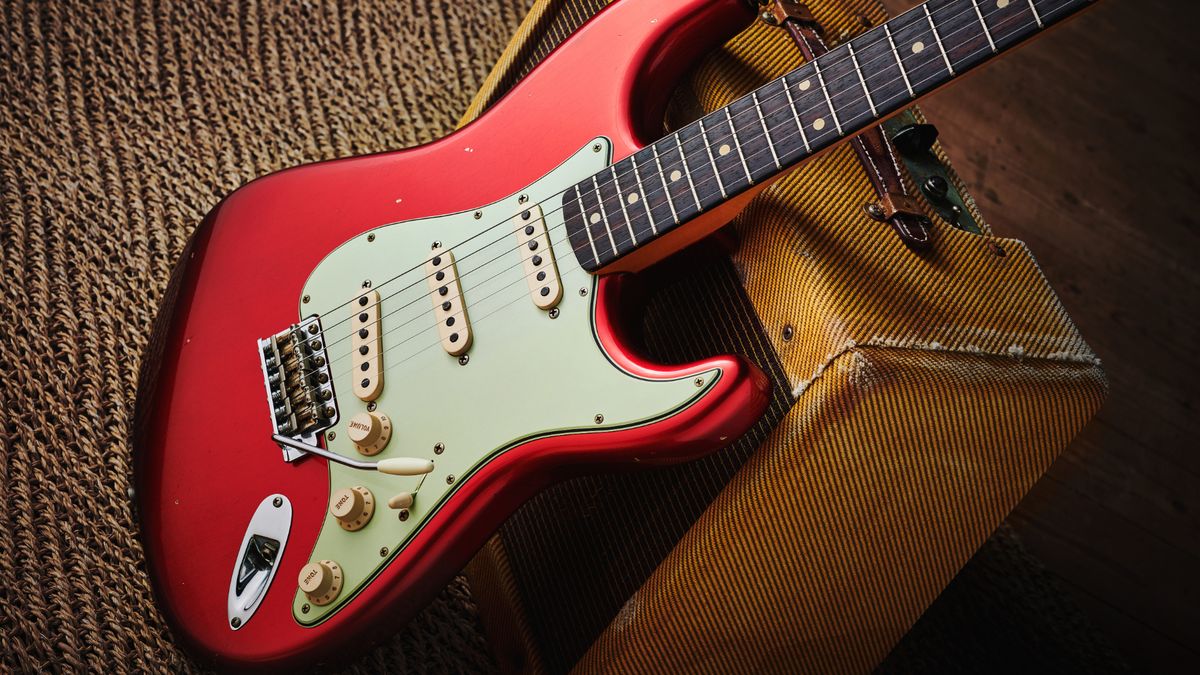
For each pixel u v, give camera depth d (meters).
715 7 0.86
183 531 0.86
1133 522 1.16
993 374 0.81
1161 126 1.34
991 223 1.26
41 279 1.04
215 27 1.17
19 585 0.94
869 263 0.82
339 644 0.82
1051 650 1.06
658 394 0.79
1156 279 1.27
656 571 0.83
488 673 0.99
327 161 0.93
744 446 0.83
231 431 0.87
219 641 0.83
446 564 0.83
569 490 0.91
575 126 0.87
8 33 1.12
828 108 0.76
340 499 0.82
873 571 0.84
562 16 0.98
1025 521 1.13
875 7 0.95
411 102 1.20
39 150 1.09
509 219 0.86
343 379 0.87
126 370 1.03
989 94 1.31
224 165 1.13
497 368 0.84
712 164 0.80
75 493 0.98
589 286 0.83
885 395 0.78
